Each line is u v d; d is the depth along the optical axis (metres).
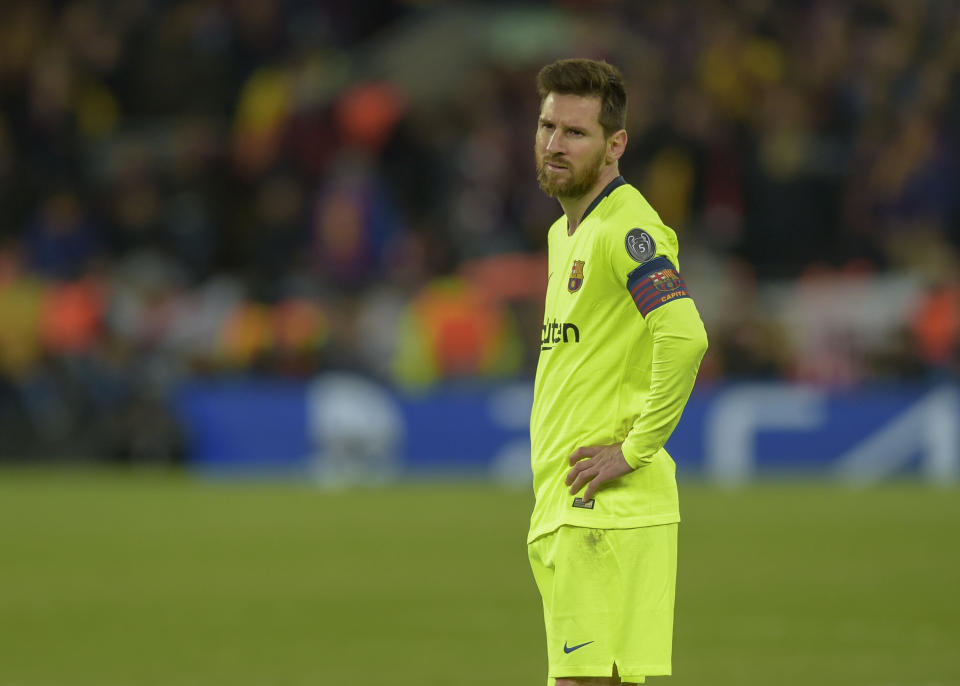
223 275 67.81
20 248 64.81
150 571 34.84
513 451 56.28
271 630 27.72
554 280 15.46
